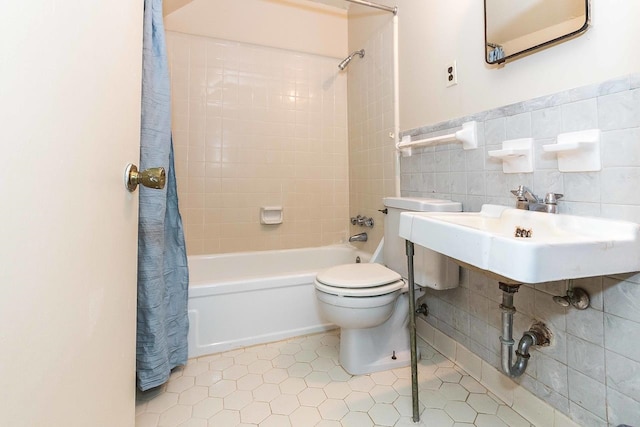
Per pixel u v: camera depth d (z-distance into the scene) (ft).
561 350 3.41
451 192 4.89
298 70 8.21
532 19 3.51
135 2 2.25
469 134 4.42
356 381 4.60
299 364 5.07
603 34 2.89
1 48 1.01
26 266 1.14
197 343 5.32
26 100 1.13
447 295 5.18
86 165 1.55
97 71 1.66
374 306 4.38
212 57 7.47
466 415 3.88
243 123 7.76
